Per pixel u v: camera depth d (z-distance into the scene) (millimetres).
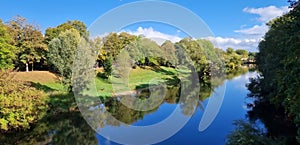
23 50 27984
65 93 18109
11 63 22891
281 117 14891
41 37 29797
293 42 9031
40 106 14633
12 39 26391
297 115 8664
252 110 17281
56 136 12055
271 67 16219
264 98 19719
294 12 9789
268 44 18766
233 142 9312
